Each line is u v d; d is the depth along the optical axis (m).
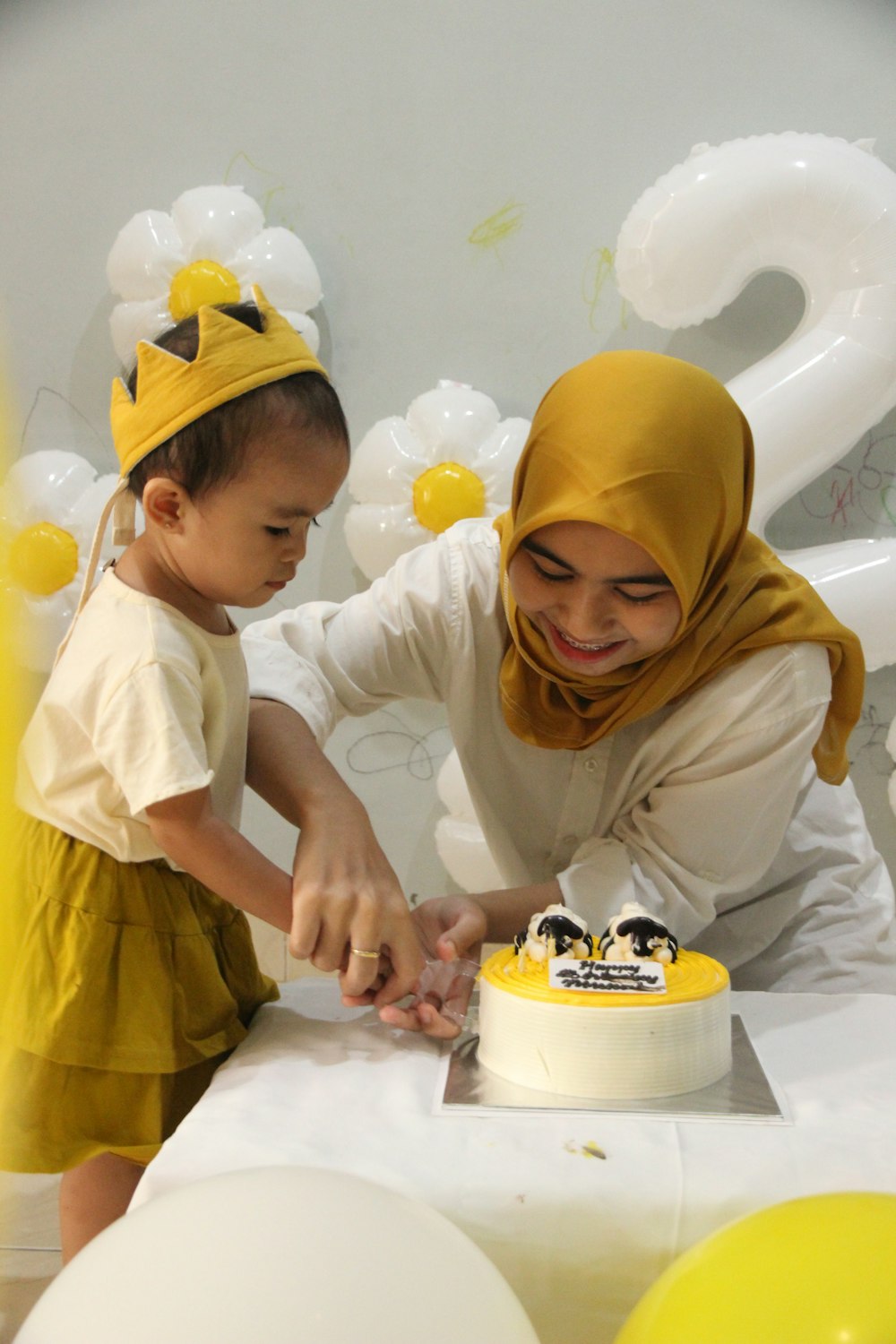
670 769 1.15
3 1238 0.95
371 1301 0.48
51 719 0.94
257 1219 0.52
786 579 1.17
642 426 1.01
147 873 0.96
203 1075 0.98
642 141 2.07
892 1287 0.48
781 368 1.85
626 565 1.00
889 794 2.02
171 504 0.94
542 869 1.30
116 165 2.14
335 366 2.15
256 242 2.01
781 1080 0.83
